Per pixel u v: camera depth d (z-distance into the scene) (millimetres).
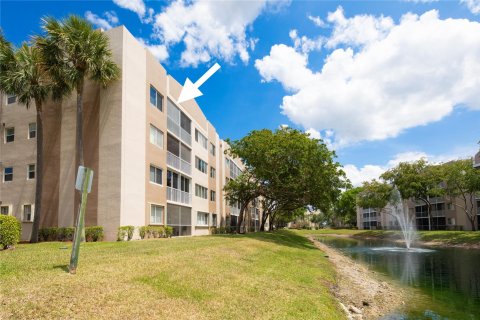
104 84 21078
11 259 10398
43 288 7277
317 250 30609
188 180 33562
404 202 83875
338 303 11508
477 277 19719
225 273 11273
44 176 22828
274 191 34531
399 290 15906
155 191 25016
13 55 20281
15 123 25109
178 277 9703
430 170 60875
